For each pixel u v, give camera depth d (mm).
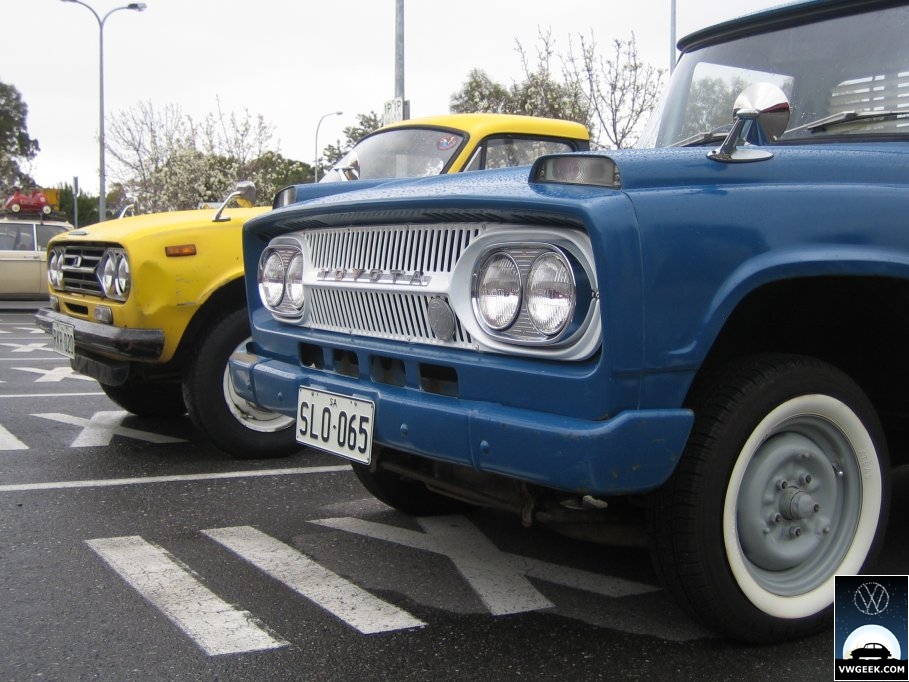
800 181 2809
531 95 19094
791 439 2832
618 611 3119
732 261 2568
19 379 8852
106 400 7500
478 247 2766
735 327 3062
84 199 73062
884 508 3002
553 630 2963
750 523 2773
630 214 2447
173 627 2967
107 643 2850
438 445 2789
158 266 4992
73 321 5480
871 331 3273
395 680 2613
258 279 3859
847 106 3455
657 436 2477
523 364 2631
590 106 18938
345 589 3309
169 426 6367
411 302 2979
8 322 16484
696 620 2791
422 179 3891
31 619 3029
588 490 2447
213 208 5914
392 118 14133
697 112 3932
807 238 2689
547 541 3879
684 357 2506
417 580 3406
